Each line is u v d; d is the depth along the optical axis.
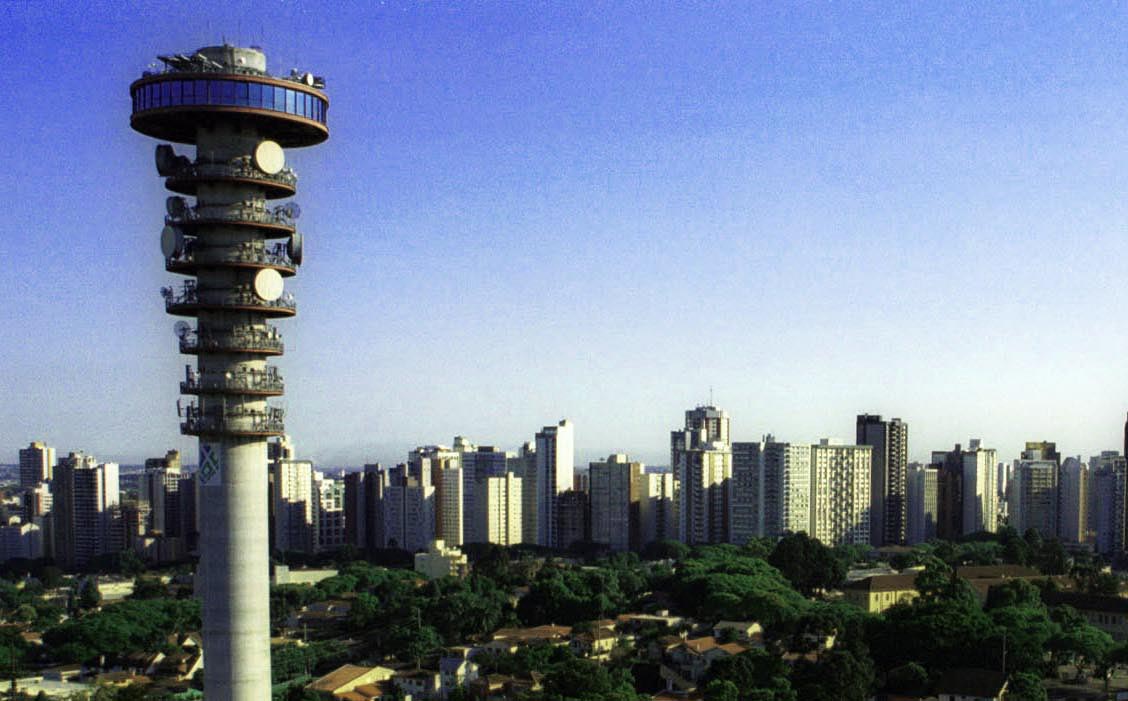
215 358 138.88
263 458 141.62
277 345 142.25
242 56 137.88
